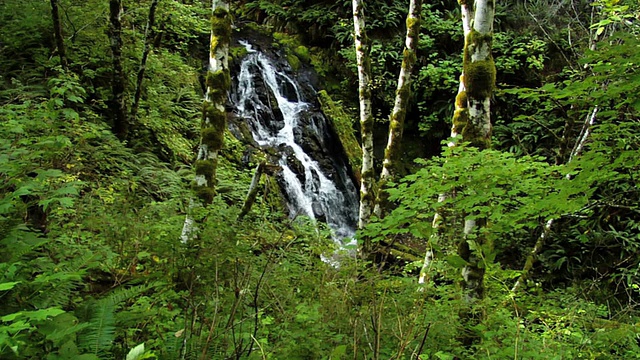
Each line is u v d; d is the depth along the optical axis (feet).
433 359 9.52
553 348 11.21
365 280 12.64
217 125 15.35
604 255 29.68
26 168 9.04
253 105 37.60
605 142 12.41
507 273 12.51
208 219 13.32
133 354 4.61
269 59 41.83
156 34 31.19
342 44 43.88
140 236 13.03
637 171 11.25
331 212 35.58
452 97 41.52
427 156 43.09
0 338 4.36
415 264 18.25
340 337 8.80
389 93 42.34
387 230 12.64
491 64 12.55
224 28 15.48
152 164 23.89
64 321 5.95
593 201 16.26
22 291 6.74
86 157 19.75
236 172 29.19
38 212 12.03
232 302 9.53
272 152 34.06
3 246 7.27
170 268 11.40
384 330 9.18
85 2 28.02
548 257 29.73
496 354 9.90
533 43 39.24
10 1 24.77
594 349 12.95
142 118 26.40
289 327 9.25
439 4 47.03
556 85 12.88
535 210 10.86
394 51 42.42
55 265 7.81
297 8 46.44
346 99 43.32
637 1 19.07
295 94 41.06
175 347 7.32
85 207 14.37
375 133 42.37
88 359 5.10
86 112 22.25
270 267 11.60
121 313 7.48
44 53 24.43
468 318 11.82
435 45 43.60
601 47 10.13
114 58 23.80
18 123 13.23
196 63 36.86
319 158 37.35
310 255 15.29
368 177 22.50
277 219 25.12
